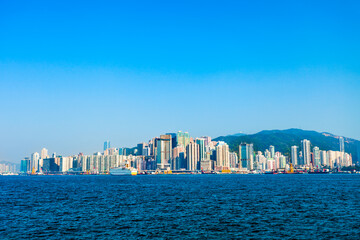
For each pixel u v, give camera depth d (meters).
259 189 173.50
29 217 78.00
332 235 58.91
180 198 121.75
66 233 61.31
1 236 59.19
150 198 122.38
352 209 89.62
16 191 165.75
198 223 70.00
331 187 190.62
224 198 121.06
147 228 65.25
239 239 56.56
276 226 66.56
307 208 92.00
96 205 100.50
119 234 60.44
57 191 164.38
